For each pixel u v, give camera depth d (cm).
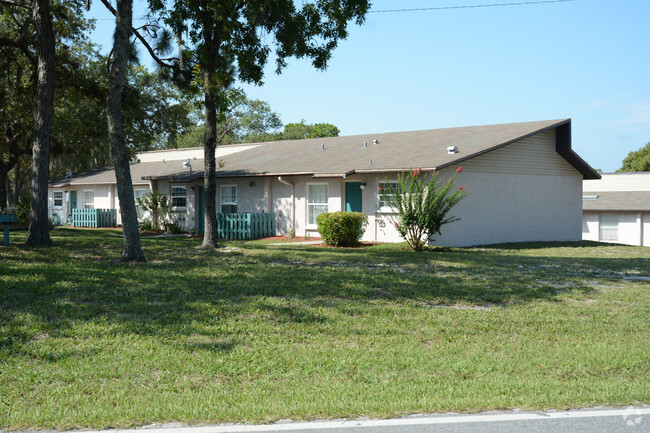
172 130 3238
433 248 1878
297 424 464
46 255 1446
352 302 926
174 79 1923
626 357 664
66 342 686
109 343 685
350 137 3006
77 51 2659
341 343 712
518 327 798
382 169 2080
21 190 4941
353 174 2241
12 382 559
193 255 1527
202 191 2766
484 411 497
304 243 2130
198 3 1584
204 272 1200
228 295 959
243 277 1137
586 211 3503
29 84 2398
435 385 565
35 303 866
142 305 873
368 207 2209
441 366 626
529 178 2417
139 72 2970
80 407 499
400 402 513
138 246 1401
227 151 3434
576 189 2656
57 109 2767
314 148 2850
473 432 446
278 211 2494
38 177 1681
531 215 2428
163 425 462
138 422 466
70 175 3819
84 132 2806
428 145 2380
